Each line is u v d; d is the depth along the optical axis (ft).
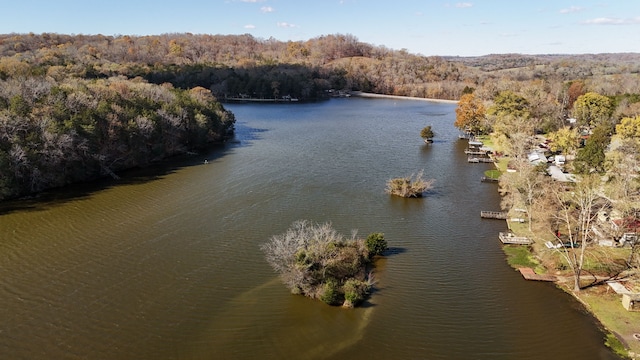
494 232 239.09
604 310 166.09
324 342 147.13
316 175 339.77
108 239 222.28
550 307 169.37
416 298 174.40
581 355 143.43
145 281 184.03
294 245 184.14
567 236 218.59
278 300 170.40
